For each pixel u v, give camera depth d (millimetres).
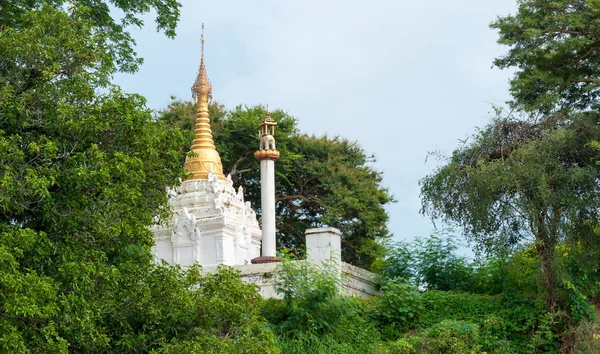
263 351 20906
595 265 27141
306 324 26344
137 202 22188
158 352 20203
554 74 31828
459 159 29312
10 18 26234
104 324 21078
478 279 30484
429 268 30797
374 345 26562
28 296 18328
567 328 26969
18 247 19031
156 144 22438
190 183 39344
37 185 19219
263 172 40031
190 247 37469
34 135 21094
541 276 27359
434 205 28859
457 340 25172
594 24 30484
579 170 26891
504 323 27375
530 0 32094
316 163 53594
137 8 29000
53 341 18859
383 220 53562
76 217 20375
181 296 21266
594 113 29516
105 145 21547
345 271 29797
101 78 24000
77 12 22609
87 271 19719
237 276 22781
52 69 21125
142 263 22156
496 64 32812
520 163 27391
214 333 21422
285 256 28594
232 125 53875
